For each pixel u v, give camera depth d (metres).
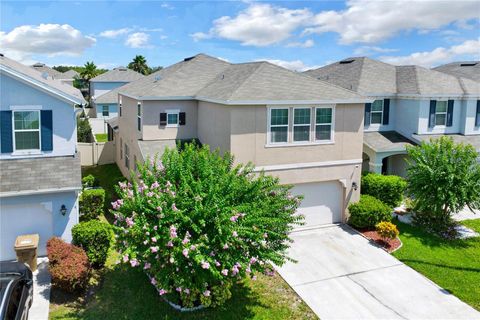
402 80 26.64
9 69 15.02
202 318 11.33
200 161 12.17
